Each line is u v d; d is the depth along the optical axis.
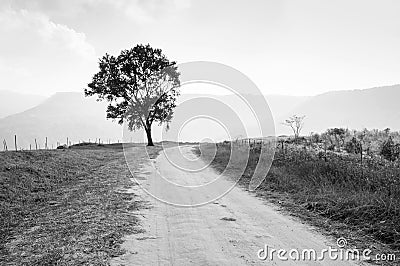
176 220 7.64
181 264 5.20
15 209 8.82
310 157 15.06
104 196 10.14
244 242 6.18
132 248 5.84
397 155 15.19
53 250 5.76
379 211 7.29
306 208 8.70
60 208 8.75
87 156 22.19
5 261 5.39
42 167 15.15
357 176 10.33
